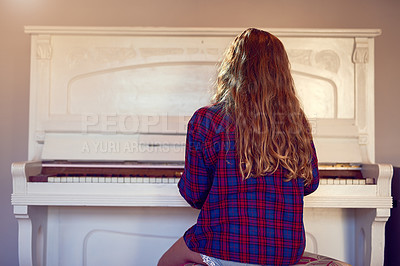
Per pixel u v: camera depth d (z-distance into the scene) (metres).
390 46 2.54
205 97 2.13
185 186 1.21
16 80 2.53
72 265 2.19
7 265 2.51
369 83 2.12
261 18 2.55
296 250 1.09
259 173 1.08
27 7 2.54
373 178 1.88
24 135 2.53
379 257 1.93
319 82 2.14
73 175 1.92
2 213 2.51
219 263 1.10
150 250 2.21
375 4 2.56
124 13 2.54
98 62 2.11
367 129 2.11
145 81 2.13
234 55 1.23
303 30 2.11
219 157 1.11
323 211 2.22
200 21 2.54
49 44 2.08
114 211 2.20
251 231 1.07
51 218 2.19
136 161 2.02
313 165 1.22
